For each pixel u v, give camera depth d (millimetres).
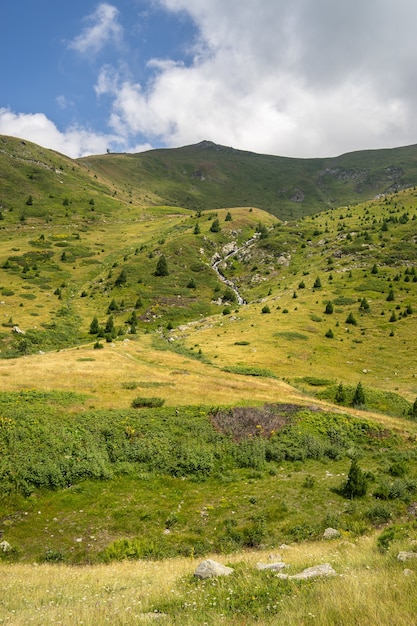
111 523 25797
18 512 26766
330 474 32406
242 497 28953
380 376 74125
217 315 124250
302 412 43250
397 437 39969
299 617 8469
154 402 43906
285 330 96750
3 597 13453
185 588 12773
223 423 39719
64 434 34844
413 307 109688
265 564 15227
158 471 32375
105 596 13062
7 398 40594
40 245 176250
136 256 172750
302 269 161875
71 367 59281
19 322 104312
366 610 8219
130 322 120062
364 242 166250
